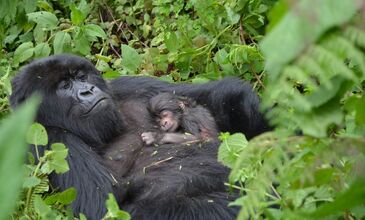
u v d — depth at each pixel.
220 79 9.64
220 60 10.05
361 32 2.41
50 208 6.46
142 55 11.15
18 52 10.83
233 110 8.88
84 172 7.68
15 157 1.58
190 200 7.40
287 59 2.10
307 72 2.63
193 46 10.74
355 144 3.07
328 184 4.12
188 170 7.91
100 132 8.42
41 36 11.59
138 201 7.54
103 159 8.28
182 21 10.90
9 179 1.58
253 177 4.39
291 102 3.21
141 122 8.83
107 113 8.37
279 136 3.29
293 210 4.08
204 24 10.71
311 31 2.09
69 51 11.08
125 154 8.37
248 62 9.83
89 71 8.53
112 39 12.35
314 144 3.50
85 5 11.74
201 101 9.16
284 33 2.11
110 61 11.59
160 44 11.62
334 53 2.41
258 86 9.95
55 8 13.12
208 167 7.93
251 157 4.07
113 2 12.90
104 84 8.77
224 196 7.42
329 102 3.09
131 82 9.48
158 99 8.84
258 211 4.50
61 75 8.28
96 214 7.38
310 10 2.08
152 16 12.55
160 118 8.77
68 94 8.23
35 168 6.83
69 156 7.79
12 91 8.32
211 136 8.55
